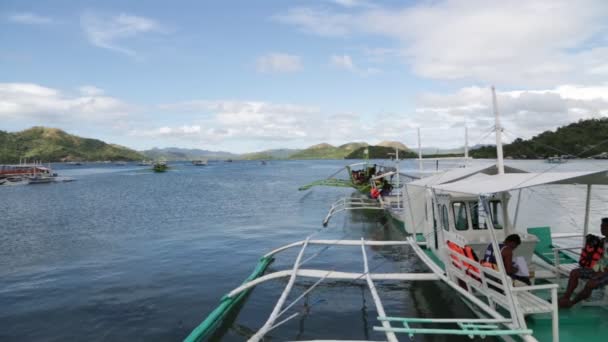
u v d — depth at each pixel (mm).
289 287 9195
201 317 9414
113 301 10602
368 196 35562
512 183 6863
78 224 24469
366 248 16156
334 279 11812
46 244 18531
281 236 19594
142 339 8305
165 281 12336
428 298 10023
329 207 31625
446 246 9172
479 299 7891
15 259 15664
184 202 36719
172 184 64312
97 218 27000
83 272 13617
